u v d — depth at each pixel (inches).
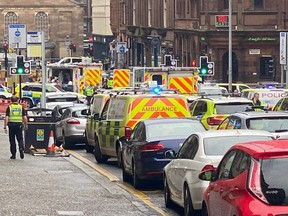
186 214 824.3
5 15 7313.0
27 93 3137.3
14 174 1207.6
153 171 1035.9
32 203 936.9
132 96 1293.1
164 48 4527.6
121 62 5064.0
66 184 1103.6
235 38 3516.2
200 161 806.5
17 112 1443.2
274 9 3511.3
